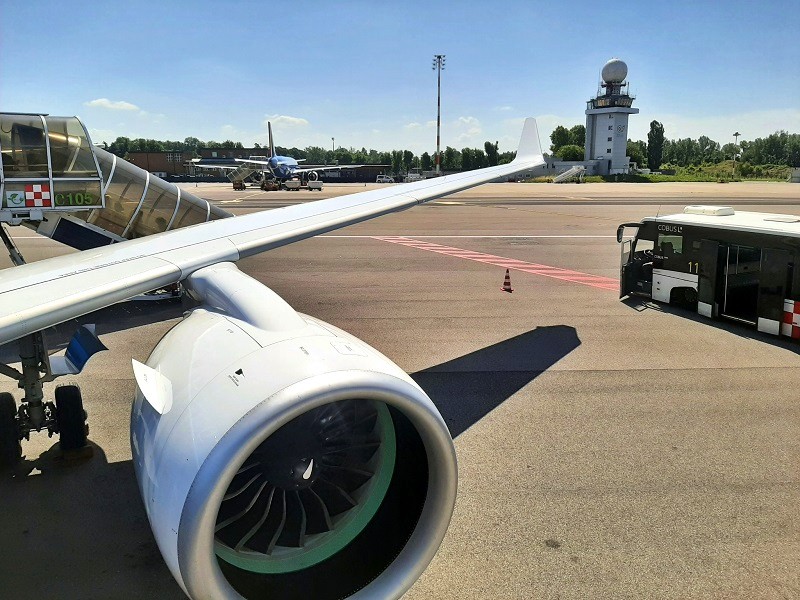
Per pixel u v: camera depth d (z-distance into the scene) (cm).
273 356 396
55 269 539
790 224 1388
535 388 1030
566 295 1755
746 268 1395
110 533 627
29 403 731
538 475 744
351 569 414
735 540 615
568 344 1283
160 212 1608
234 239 665
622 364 1155
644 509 670
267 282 1938
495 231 3331
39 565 578
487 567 573
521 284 1908
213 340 440
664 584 550
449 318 1491
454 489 412
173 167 14262
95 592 542
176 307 1559
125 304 1584
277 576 406
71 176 1387
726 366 1146
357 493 436
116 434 845
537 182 12138
